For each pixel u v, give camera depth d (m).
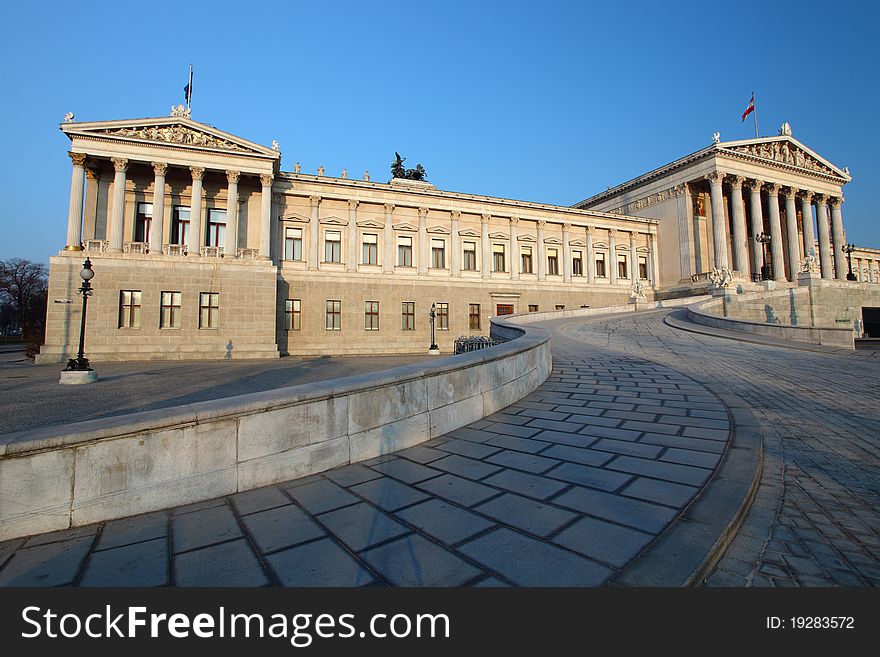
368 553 3.16
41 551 3.40
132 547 3.44
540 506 3.81
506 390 7.97
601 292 49.12
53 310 27.52
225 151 32.41
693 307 29.73
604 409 7.43
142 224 33.53
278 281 36.91
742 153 47.78
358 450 5.39
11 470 3.66
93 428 3.96
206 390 13.72
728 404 7.62
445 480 4.60
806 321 34.91
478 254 44.47
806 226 52.66
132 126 30.48
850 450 5.64
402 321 40.91
